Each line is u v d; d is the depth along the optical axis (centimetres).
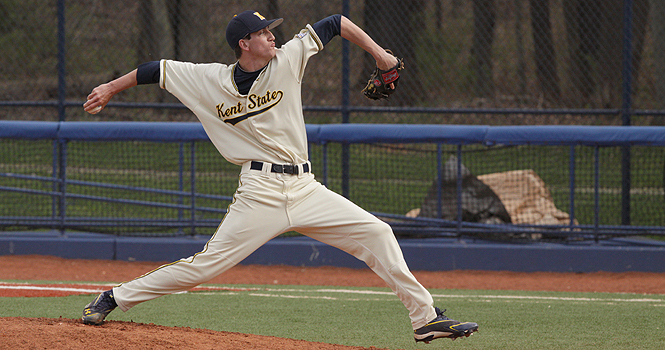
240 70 1274
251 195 1284
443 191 3170
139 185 3850
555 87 5072
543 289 2541
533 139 2803
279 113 1273
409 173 3716
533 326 1830
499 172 3825
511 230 2917
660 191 3212
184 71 1312
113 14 7044
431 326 1325
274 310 2020
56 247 3031
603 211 3231
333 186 3616
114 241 3014
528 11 6284
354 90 5312
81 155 3931
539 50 5106
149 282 1316
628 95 2972
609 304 2169
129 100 5466
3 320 1330
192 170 3031
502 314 1995
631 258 2834
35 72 6338
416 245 2930
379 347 1579
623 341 1652
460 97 5719
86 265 2906
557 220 3238
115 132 2925
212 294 2294
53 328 1252
